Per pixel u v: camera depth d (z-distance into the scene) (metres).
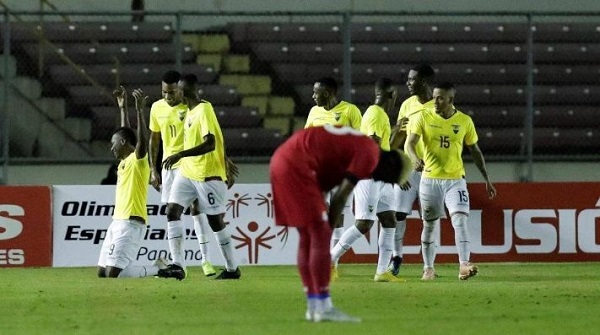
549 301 36.47
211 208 46.25
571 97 77.56
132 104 73.56
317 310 29.61
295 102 76.44
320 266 28.98
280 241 56.75
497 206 57.28
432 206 45.94
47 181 67.75
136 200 47.72
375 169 29.47
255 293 39.81
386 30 77.69
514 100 77.31
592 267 55.09
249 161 66.88
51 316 32.22
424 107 46.81
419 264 57.09
